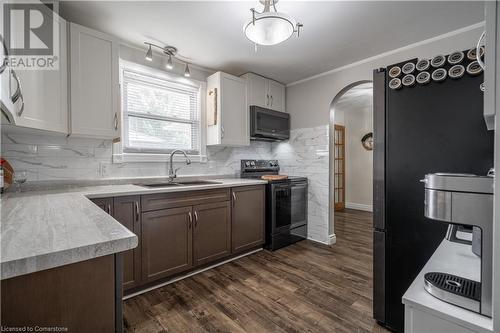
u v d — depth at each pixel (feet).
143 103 8.43
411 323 2.33
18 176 5.77
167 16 6.31
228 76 9.55
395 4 5.90
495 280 1.88
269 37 5.60
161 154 8.68
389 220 4.85
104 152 7.41
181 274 7.36
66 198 4.65
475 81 3.94
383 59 8.68
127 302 5.99
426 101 4.41
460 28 7.02
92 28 6.82
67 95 5.83
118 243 2.20
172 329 5.03
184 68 9.32
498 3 1.84
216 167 10.39
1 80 3.40
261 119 10.50
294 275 7.46
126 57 7.89
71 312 2.12
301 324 5.19
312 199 11.05
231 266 8.13
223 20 6.52
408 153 4.60
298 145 11.59
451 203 2.27
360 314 5.53
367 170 17.57
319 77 10.71
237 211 8.71
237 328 5.06
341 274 7.52
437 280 2.44
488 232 2.05
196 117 9.77
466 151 4.03
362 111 17.78
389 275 4.88
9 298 1.87
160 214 6.67
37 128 5.02
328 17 6.44
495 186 1.86
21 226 2.60
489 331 1.90
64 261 1.91
